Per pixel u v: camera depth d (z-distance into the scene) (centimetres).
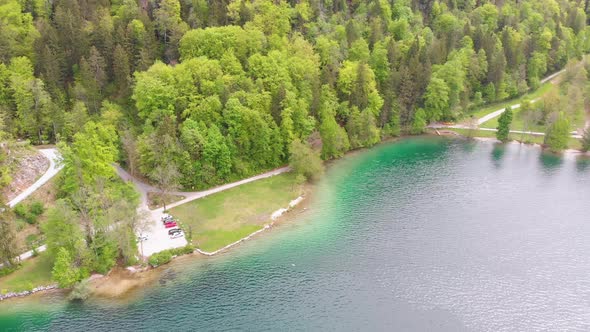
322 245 12875
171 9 18275
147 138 14575
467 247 12812
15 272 11306
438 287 11319
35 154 14150
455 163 18075
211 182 15488
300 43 18625
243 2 19188
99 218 11631
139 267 11806
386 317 10419
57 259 10838
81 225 11856
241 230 13425
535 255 12512
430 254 12519
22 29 16925
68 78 16825
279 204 14750
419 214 14412
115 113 15512
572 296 11081
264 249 12688
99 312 10456
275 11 19250
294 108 16925
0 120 13650
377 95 19412
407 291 11188
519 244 12962
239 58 17800
